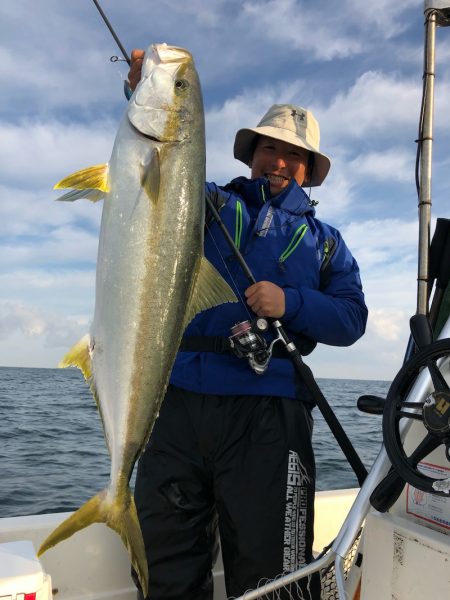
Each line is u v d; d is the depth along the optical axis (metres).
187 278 1.07
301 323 1.33
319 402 1.30
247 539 1.21
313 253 1.45
